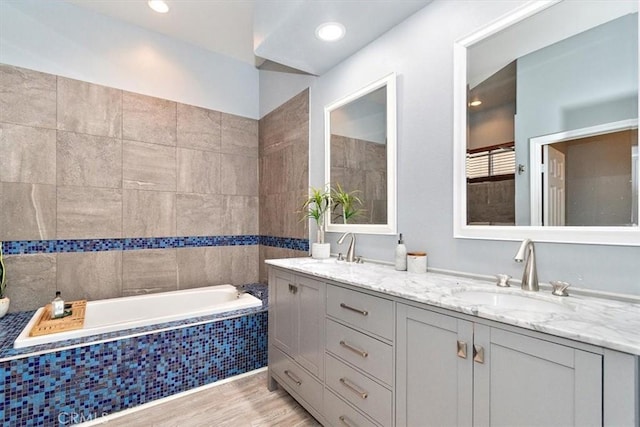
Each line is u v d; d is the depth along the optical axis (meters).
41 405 1.66
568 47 1.22
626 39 1.09
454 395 1.04
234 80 3.42
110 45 2.73
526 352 0.87
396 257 1.77
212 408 1.91
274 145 3.26
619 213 1.09
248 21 2.76
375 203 2.05
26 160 2.40
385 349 1.29
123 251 2.80
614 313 0.94
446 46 1.63
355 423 1.42
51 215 2.50
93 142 2.66
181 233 3.09
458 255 1.57
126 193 2.81
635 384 0.69
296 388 1.85
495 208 1.44
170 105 3.03
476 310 0.97
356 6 1.73
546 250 1.27
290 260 2.24
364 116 2.14
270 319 2.15
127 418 1.81
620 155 1.09
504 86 1.41
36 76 2.44
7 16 2.34
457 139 1.56
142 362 1.94
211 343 2.20
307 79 2.76
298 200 2.87
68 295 2.56
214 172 3.29
